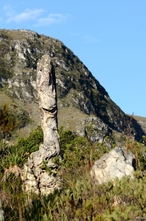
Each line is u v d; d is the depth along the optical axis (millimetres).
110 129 169375
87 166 11977
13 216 11898
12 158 18500
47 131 19938
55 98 20234
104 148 18203
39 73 20297
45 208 11984
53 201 12180
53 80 20359
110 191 11344
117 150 13977
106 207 10430
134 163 14070
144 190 10703
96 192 11281
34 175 18672
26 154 20375
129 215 9852
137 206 10305
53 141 19781
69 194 11648
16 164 18453
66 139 40000
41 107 20141
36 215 11609
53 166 18703
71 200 10867
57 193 12969
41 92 20188
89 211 10438
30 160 19047
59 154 19578
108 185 11477
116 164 13727
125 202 10820
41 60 20469
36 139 46281
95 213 10430
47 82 20109
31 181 18531
